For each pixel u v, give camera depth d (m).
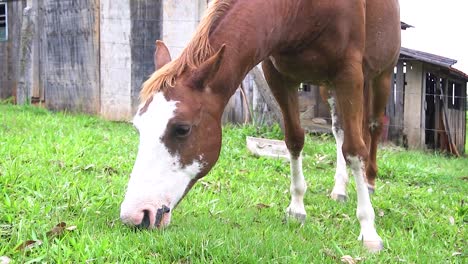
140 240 2.87
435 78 11.52
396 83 10.64
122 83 9.66
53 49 10.35
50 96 10.52
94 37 9.78
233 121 9.12
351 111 3.64
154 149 2.90
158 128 2.89
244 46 3.19
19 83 10.94
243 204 4.27
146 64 9.45
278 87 3.97
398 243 3.61
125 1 9.47
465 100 13.52
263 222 3.80
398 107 10.66
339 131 5.17
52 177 4.07
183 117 2.90
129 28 9.51
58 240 2.80
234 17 3.19
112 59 9.69
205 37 3.07
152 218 2.90
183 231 3.09
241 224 3.62
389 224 4.14
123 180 4.37
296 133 4.04
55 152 5.14
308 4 3.48
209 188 4.59
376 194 5.25
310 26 3.52
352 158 3.64
